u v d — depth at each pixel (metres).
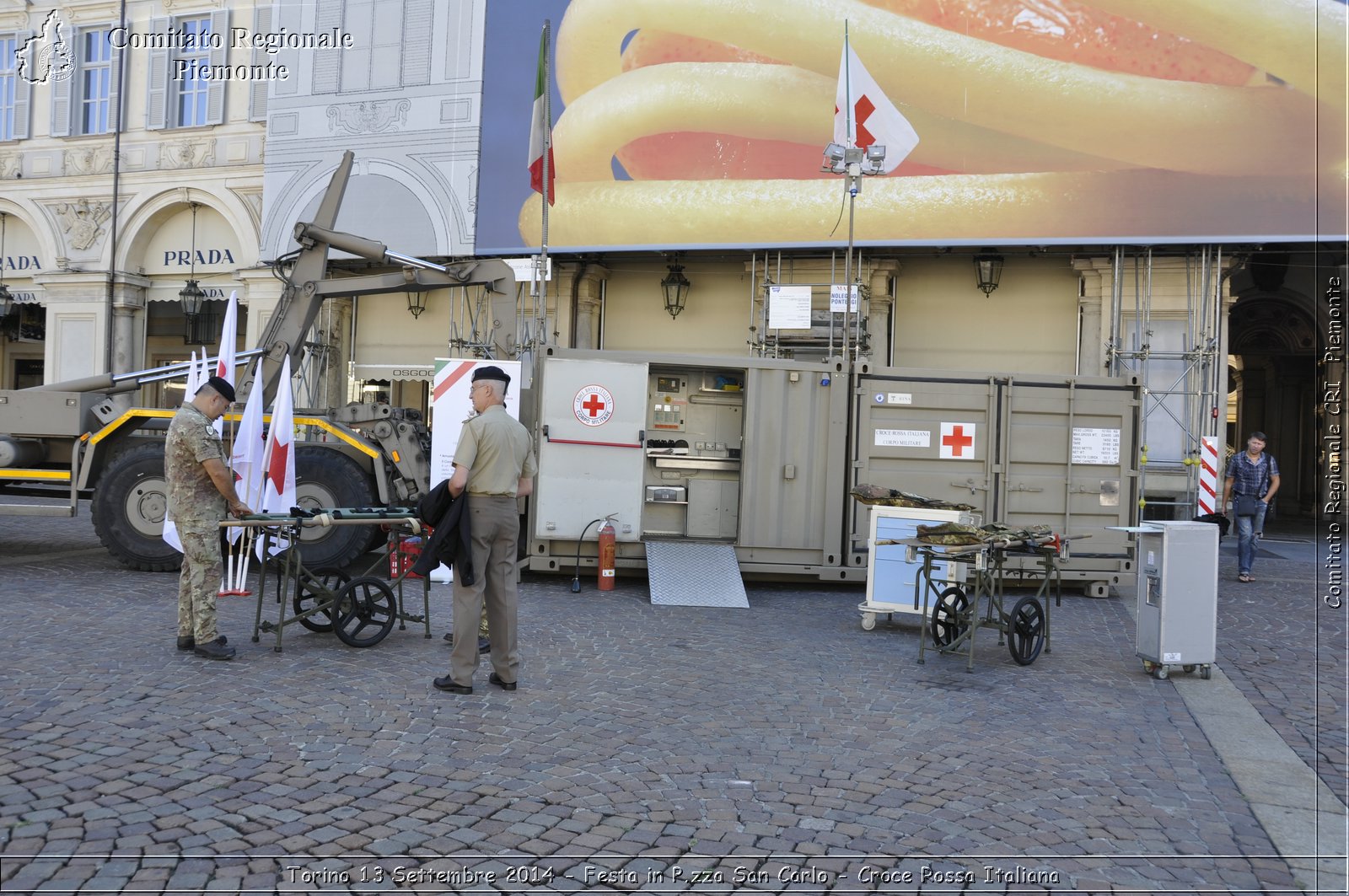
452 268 10.82
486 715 5.39
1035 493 10.48
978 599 7.14
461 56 17.77
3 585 8.85
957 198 15.73
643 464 10.23
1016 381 10.48
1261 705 6.22
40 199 20.70
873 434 10.45
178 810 3.90
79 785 4.11
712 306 17.89
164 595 8.64
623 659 6.89
